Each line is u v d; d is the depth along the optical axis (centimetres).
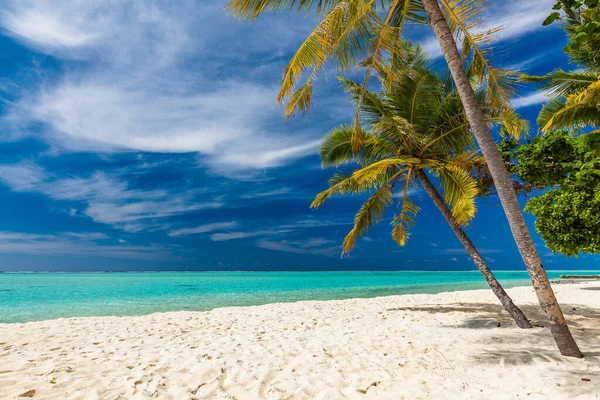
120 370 435
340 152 1041
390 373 422
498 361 456
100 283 3906
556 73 844
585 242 1092
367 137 944
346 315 980
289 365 459
